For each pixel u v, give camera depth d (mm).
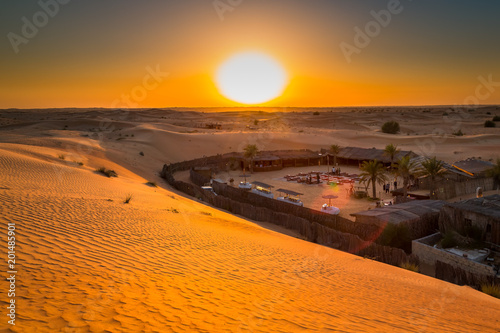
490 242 20172
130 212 15359
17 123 102500
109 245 9969
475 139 74312
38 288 6406
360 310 7727
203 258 10461
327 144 78000
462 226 21750
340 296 8742
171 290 7254
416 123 134750
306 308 7332
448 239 20797
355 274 11773
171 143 72688
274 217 27125
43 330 4965
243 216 29531
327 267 12195
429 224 24406
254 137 81125
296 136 83688
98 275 7508
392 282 11367
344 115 176125
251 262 11062
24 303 5738
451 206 22359
